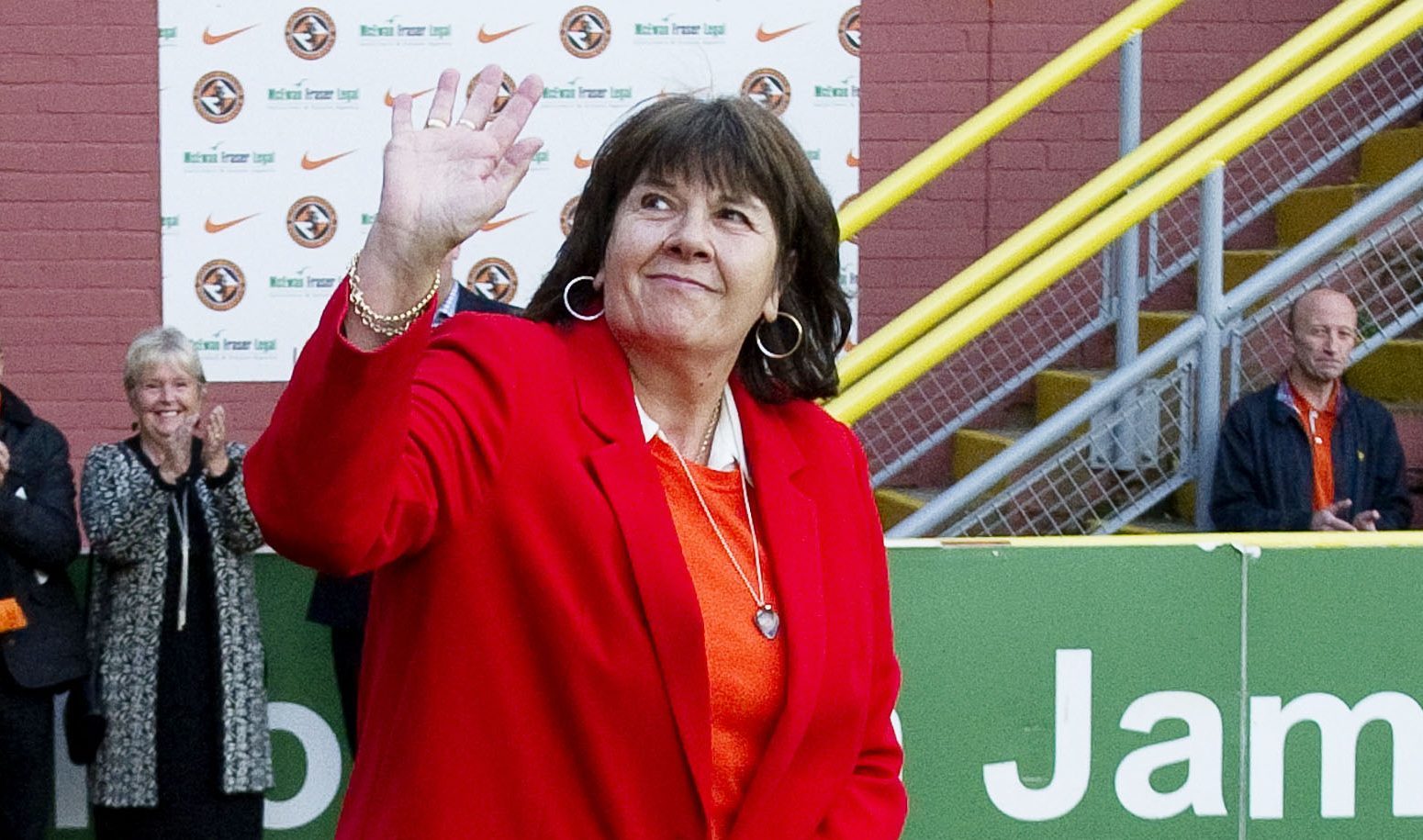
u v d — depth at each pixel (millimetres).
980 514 4840
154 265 7219
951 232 7352
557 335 2014
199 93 7160
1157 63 7359
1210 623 3723
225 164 7188
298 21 7148
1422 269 5180
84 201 7180
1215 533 4270
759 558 2012
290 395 1661
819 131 7266
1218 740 3740
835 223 2094
